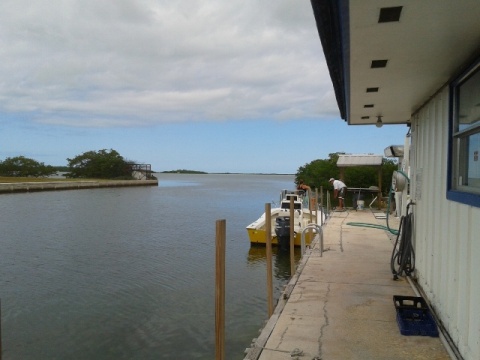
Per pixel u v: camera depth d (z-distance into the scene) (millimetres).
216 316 3852
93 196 49594
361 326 5293
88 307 10570
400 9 3064
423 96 6137
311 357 4445
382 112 7719
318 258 9258
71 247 18188
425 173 6441
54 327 9367
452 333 4555
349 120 8852
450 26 3398
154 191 66312
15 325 9461
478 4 2969
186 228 24016
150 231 22812
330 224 14898
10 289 12055
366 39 3701
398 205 16359
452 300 4641
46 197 45219
